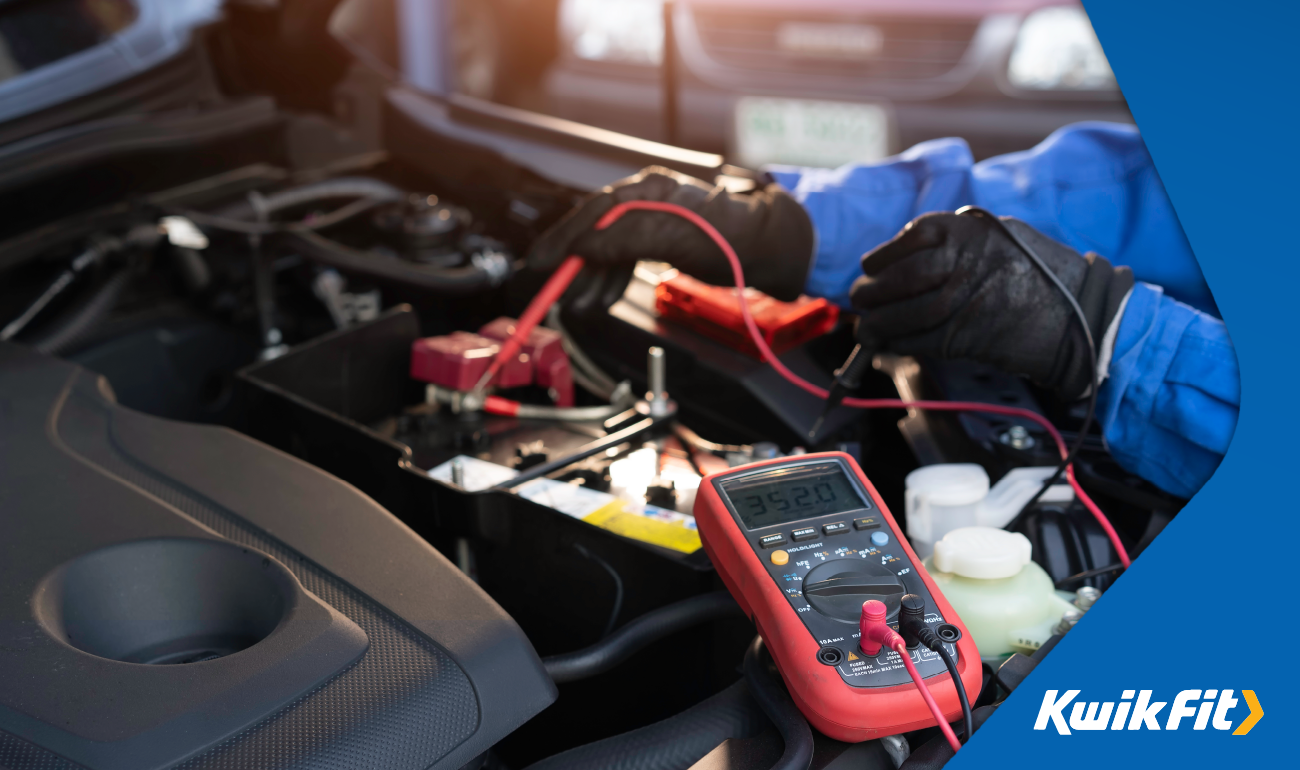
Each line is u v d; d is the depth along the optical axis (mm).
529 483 972
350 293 1362
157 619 729
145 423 892
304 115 1707
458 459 989
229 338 1361
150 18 1598
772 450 1000
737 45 3316
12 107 1422
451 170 1678
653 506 929
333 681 626
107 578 713
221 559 729
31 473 798
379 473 978
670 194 1125
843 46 3143
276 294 1438
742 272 1158
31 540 721
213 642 736
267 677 616
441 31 3633
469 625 677
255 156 1635
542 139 1650
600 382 1213
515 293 1347
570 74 3605
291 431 1042
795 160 3330
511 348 1128
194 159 1554
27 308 1238
